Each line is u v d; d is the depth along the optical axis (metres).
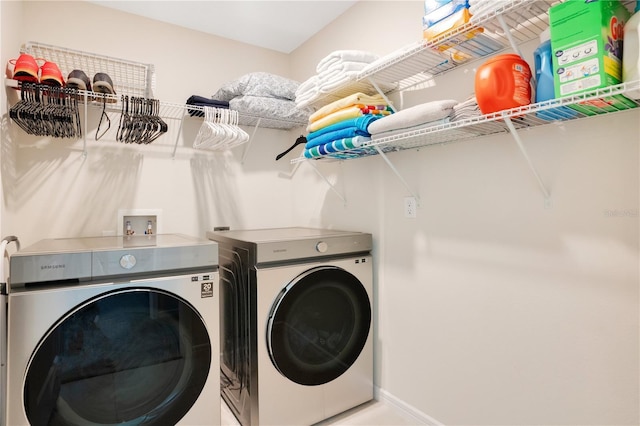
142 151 2.19
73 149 1.99
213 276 1.51
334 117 1.76
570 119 1.22
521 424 1.39
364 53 1.76
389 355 1.96
